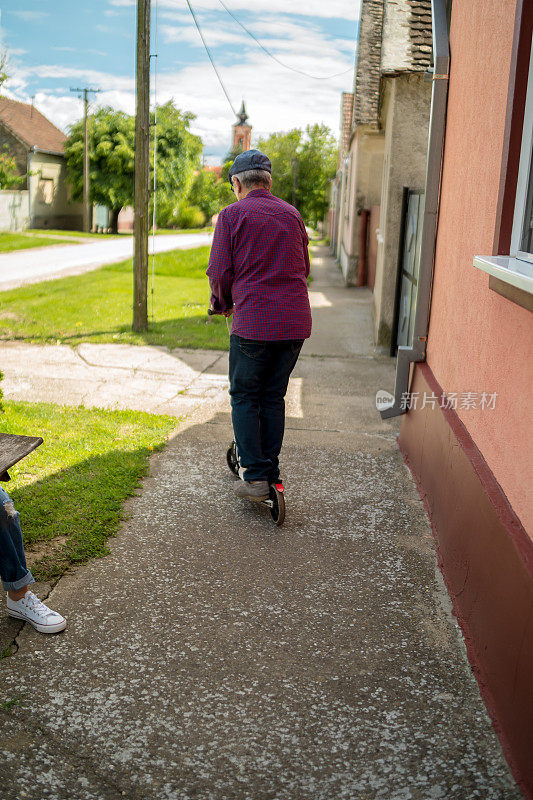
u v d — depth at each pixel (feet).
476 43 12.36
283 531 12.72
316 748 7.52
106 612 9.90
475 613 9.33
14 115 155.22
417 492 14.75
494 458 9.45
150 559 11.44
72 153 154.10
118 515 12.80
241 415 12.74
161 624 9.68
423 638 9.61
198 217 184.14
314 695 8.36
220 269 12.30
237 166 12.71
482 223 11.10
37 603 9.47
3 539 9.00
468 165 12.58
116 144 152.25
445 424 12.36
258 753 7.42
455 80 14.35
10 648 9.00
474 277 11.39
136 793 6.83
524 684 7.11
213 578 10.97
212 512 13.34
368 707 8.18
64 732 7.58
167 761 7.25
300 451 17.08
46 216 155.33
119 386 22.39
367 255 60.44
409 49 27.04
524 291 7.98
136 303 32.14
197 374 24.68
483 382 10.33
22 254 85.30
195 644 9.28
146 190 31.19
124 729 7.68
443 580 11.21
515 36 9.18
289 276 12.28
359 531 12.84
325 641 9.46
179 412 19.66
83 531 11.98
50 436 16.48
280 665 8.91
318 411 20.94
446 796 6.88
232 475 15.15
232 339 12.60
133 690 8.32
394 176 30.25
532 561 7.34
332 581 11.03
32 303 40.55
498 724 7.88
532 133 9.03
